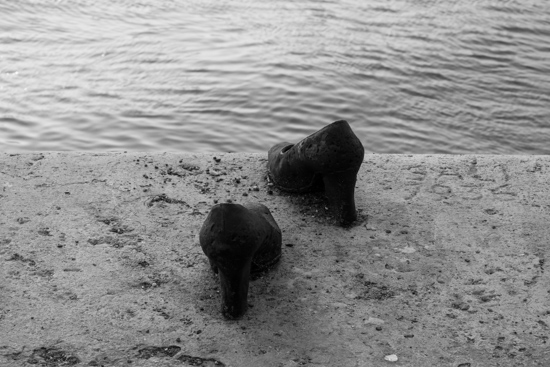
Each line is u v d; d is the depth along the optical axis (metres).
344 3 13.30
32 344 2.92
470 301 3.20
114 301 3.16
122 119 8.85
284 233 3.63
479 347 2.95
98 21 11.77
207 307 3.16
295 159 3.80
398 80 10.27
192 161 4.25
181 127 8.80
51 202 3.80
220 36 11.32
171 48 10.77
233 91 9.58
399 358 2.89
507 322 3.08
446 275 3.36
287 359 2.89
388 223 3.72
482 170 4.20
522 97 10.18
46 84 9.53
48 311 3.09
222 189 3.99
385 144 8.98
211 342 2.96
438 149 8.98
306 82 9.91
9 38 10.88
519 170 4.19
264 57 10.58
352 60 10.71
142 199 3.86
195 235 3.60
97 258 3.41
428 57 11.08
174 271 3.36
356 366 2.85
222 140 8.66
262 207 3.47
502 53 11.48
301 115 9.22
